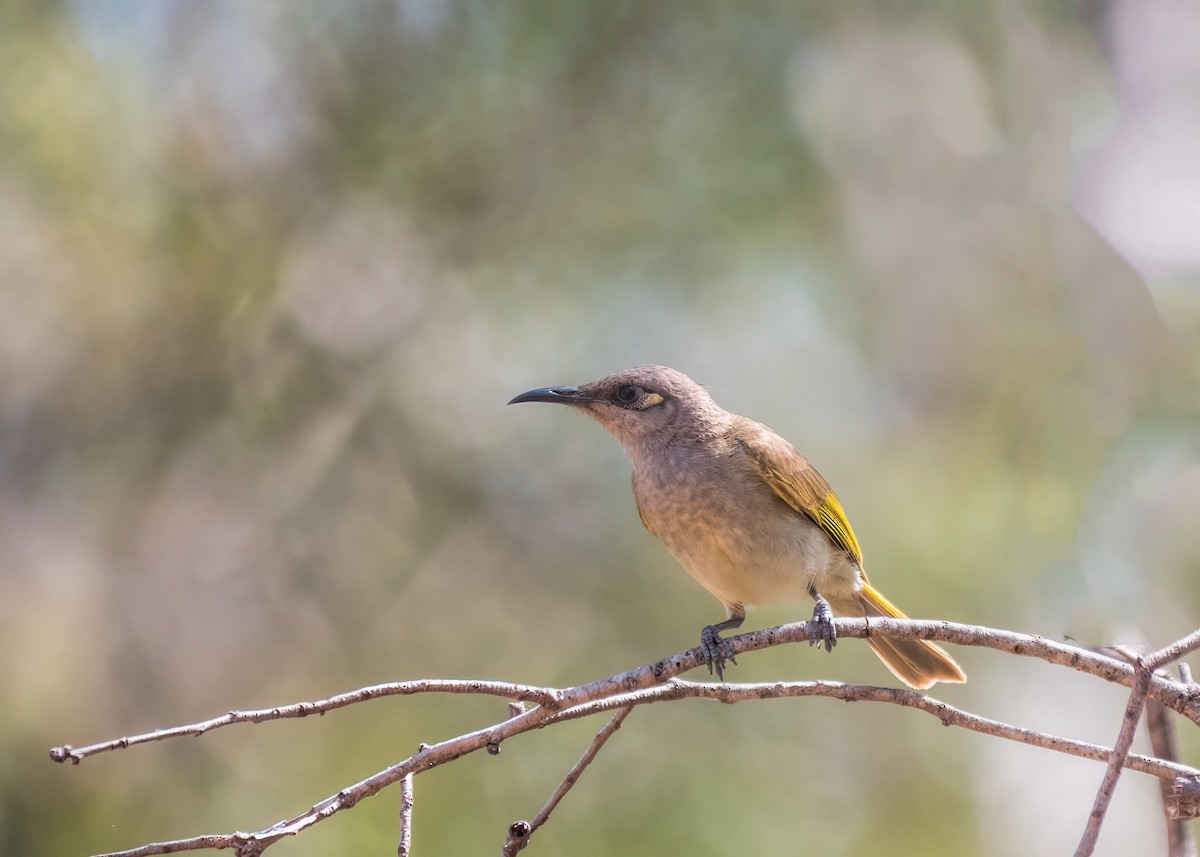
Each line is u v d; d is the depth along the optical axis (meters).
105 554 13.95
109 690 13.50
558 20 13.45
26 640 13.49
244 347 14.12
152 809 12.26
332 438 13.90
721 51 13.33
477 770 11.33
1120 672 5.62
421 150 14.00
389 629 13.15
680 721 11.56
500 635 12.91
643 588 12.73
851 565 8.80
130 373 14.14
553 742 11.41
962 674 8.59
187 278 13.95
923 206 13.78
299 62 14.05
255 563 13.62
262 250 14.10
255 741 12.52
